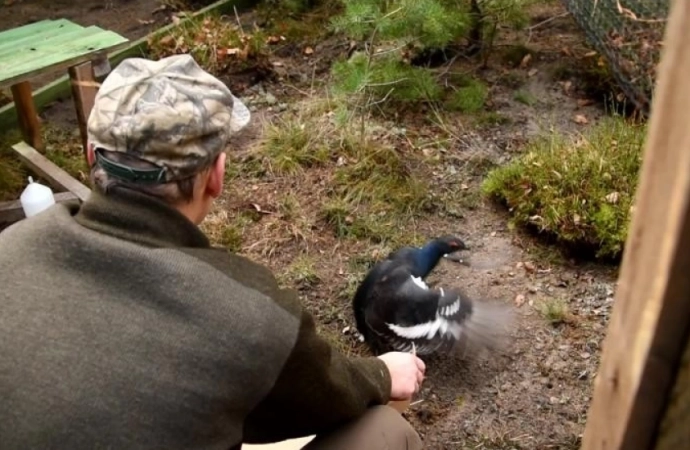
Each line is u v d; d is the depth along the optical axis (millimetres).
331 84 4539
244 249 3516
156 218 1298
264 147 4012
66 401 1175
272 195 3793
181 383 1218
